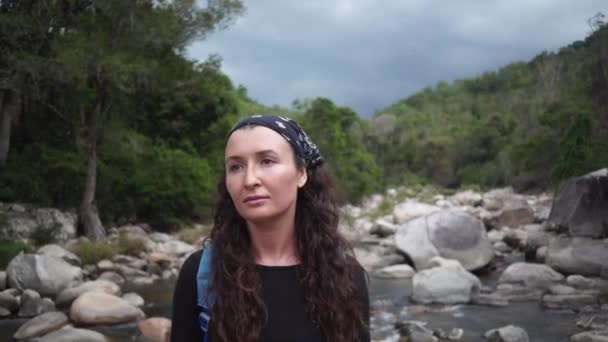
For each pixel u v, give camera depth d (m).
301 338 1.34
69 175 15.95
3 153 15.43
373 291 9.34
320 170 1.54
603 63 28.50
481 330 6.60
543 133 31.16
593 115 25.97
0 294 7.65
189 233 16.23
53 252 10.92
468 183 50.34
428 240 11.52
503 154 46.44
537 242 12.15
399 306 8.08
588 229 11.20
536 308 7.66
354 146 34.97
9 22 12.75
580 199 11.55
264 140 1.35
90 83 15.26
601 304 7.54
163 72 15.10
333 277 1.41
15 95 15.40
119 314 6.98
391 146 59.72
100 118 15.10
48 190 15.42
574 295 7.93
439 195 36.31
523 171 36.88
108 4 13.58
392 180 54.16
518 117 56.03
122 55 13.35
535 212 19.44
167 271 11.45
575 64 47.16
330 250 1.45
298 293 1.38
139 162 18.67
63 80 13.16
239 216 1.46
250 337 1.31
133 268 11.17
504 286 8.82
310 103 34.53
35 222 13.64
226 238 1.42
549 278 9.09
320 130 29.47
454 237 11.44
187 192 18.64
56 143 17.06
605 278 9.08
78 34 13.50
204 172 20.08
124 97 15.94
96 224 14.58
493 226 17.14
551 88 50.34
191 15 14.77
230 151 1.38
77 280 9.10
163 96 19.23
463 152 56.44
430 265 10.02
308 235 1.45
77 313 6.87
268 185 1.34
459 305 8.02
